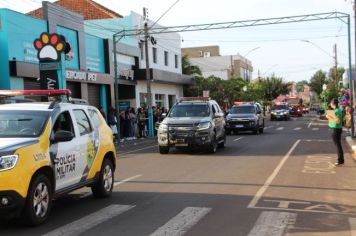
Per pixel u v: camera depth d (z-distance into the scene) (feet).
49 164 25.09
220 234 22.77
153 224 24.76
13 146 23.34
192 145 59.88
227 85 168.35
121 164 51.67
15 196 22.65
